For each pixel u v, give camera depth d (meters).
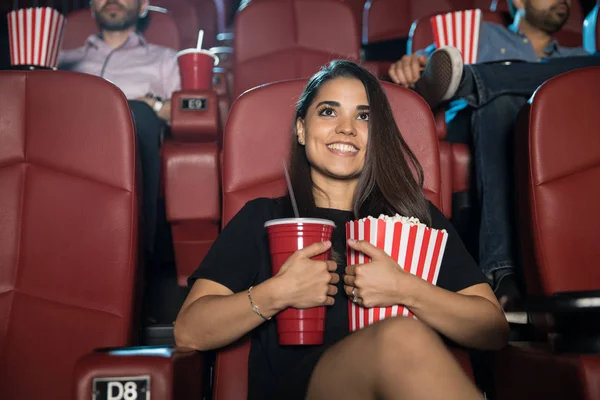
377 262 1.09
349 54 2.64
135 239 1.32
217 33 3.57
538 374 1.05
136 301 1.37
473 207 1.88
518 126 1.38
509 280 1.57
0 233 1.30
